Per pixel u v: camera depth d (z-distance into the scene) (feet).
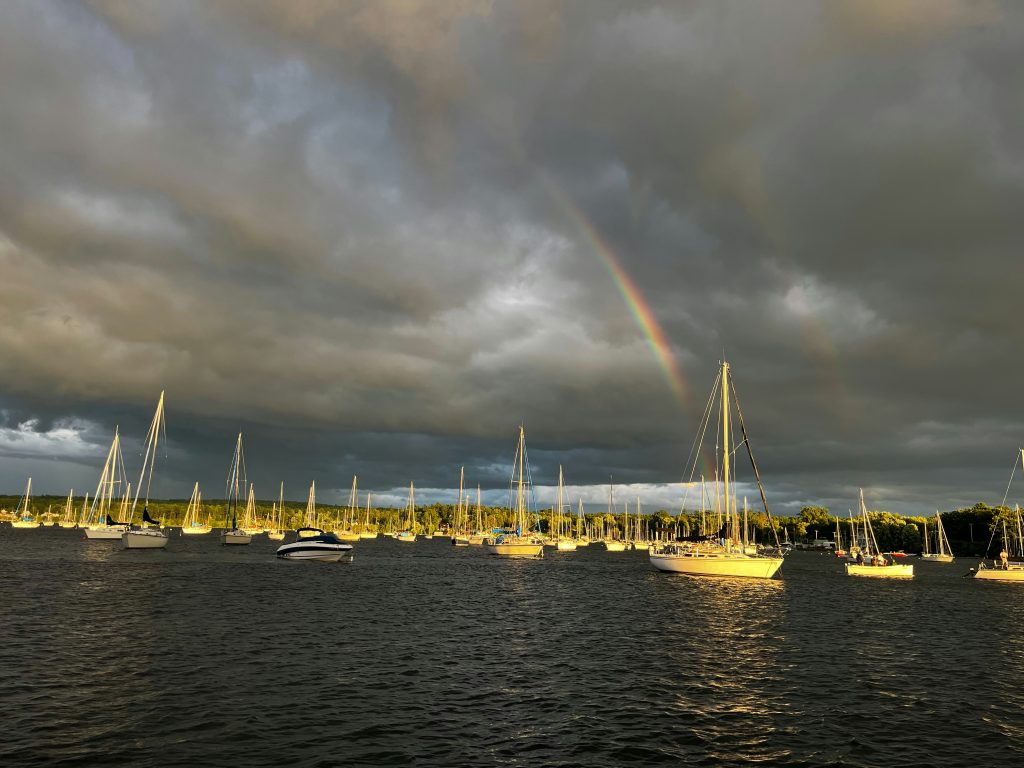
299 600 199.21
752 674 111.45
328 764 65.26
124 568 293.64
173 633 133.08
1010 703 96.32
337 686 95.04
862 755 72.79
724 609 206.69
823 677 110.73
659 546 400.67
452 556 528.63
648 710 87.66
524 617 179.01
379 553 553.64
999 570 389.80
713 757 70.90
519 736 75.97
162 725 75.20
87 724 74.69
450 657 119.55
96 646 117.29
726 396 325.62
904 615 207.82
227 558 382.63
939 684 107.96
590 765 67.51
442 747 71.41
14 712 77.77
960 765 70.38
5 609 159.33
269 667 105.50
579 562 494.59
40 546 445.78
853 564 411.54
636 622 172.24
